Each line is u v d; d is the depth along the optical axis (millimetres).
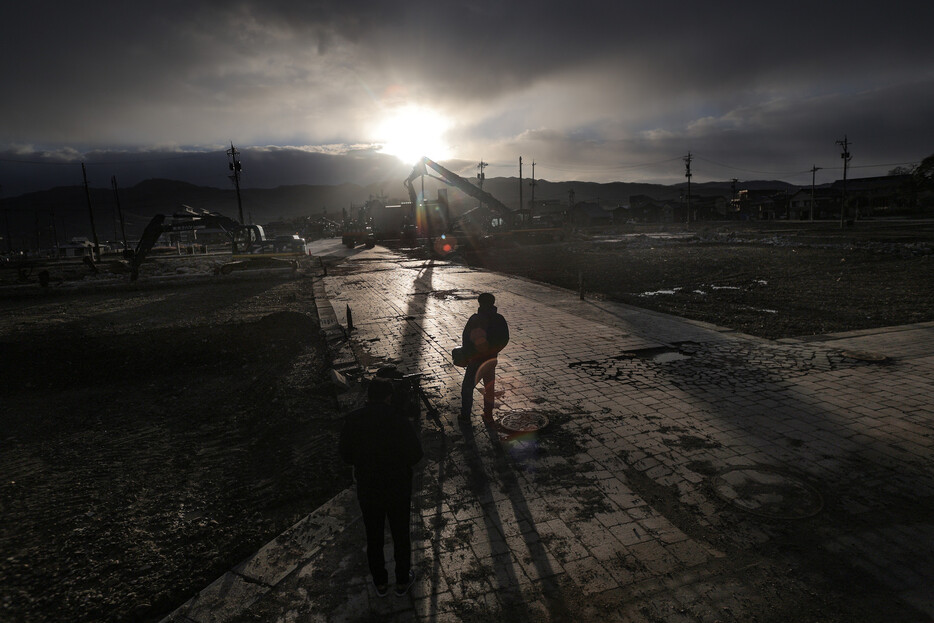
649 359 8602
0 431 7336
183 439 6836
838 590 3275
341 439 3523
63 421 7660
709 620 3068
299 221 130375
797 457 5020
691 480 4695
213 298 19641
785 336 9906
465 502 4500
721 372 7750
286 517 4684
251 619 3268
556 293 15984
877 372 7445
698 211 108250
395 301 15820
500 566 3648
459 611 3234
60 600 3693
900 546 3682
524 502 4461
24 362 10328
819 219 83062
